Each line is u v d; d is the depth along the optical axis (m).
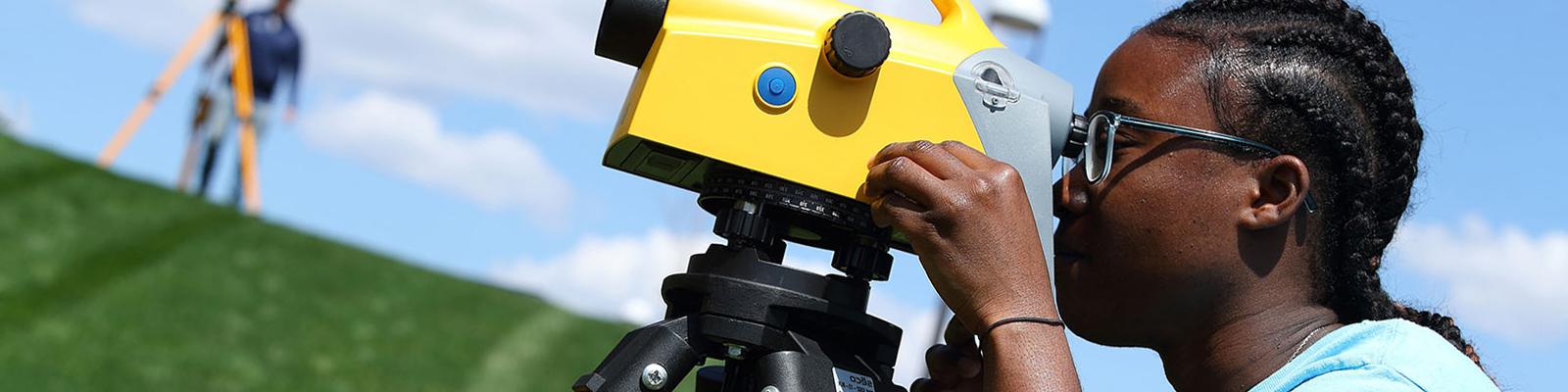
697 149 1.38
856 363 1.44
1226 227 1.38
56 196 10.50
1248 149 1.38
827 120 1.40
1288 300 1.40
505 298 10.87
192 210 10.96
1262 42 1.42
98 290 9.06
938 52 1.45
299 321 9.39
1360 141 1.41
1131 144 1.43
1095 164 1.44
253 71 11.30
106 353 8.15
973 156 1.34
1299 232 1.39
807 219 1.46
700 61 1.40
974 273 1.29
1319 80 1.40
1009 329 1.28
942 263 1.30
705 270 1.44
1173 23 1.48
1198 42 1.44
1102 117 1.45
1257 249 1.39
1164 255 1.40
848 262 1.44
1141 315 1.43
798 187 1.40
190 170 11.43
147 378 7.94
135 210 10.73
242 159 11.41
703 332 1.41
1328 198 1.40
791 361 1.38
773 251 1.50
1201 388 1.42
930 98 1.43
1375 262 1.46
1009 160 1.43
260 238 10.78
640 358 1.41
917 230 1.31
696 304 1.48
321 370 8.70
